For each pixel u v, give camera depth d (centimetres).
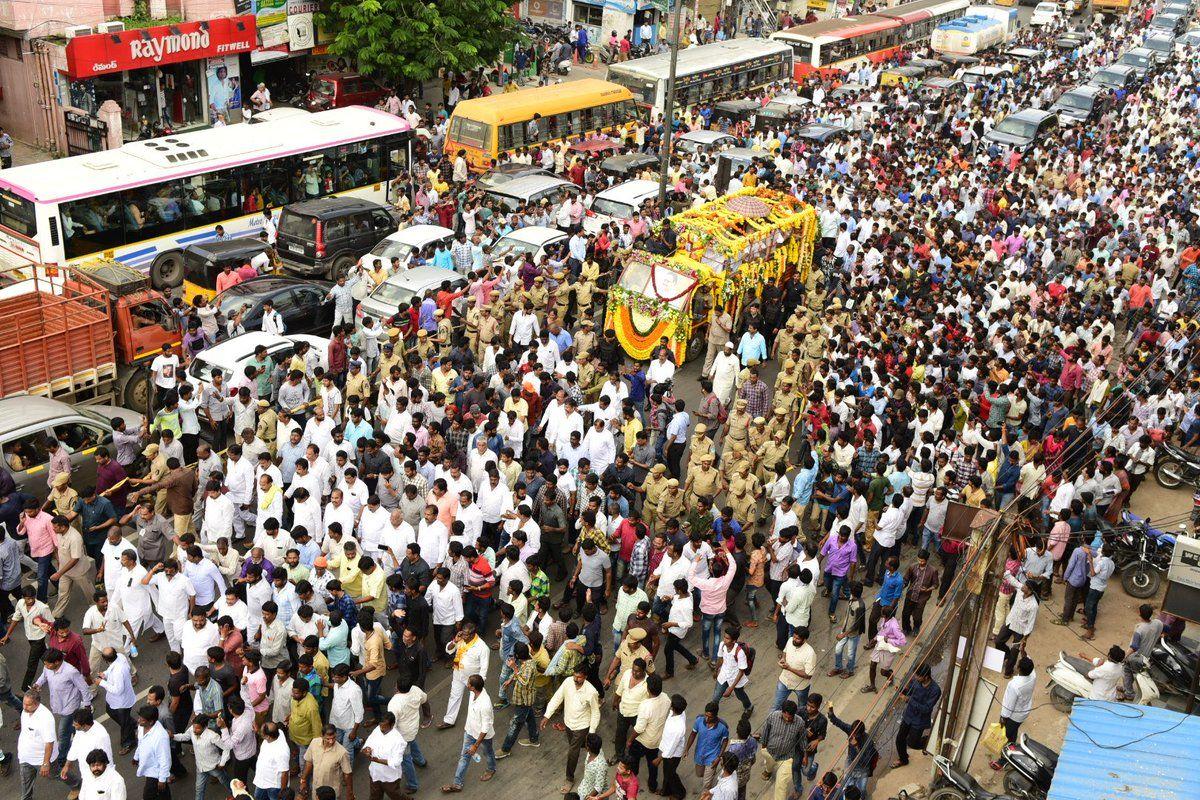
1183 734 1183
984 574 1264
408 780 1277
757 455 1803
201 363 1895
